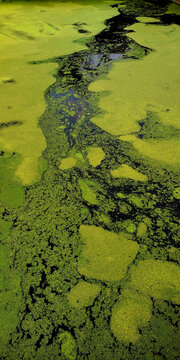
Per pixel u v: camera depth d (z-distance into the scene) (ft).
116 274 5.63
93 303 5.24
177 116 10.09
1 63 14.44
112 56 14.89
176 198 7.21
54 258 5.95
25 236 6.40
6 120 10.16
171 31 17.75
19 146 9.00
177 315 5.02
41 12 22.58
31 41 17.22
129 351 4.65
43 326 4.99
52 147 8.98
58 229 6.52
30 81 12.73
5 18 21.42
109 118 10.21
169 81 12.30
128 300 5.24
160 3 23.82
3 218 6.81
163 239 6.27
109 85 12.26
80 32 18.33
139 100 11.10
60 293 5.41
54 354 4.67
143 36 17.22
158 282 5.47
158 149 8.72
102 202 7.18
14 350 4.74
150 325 4.92
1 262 5.92
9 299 5.34
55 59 14.85
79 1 25.22
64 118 10.30
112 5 23.67
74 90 12.02
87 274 5.66
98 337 4.82
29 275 5.69
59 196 7.34
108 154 8.67
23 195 7.39
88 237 6.33
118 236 6.35
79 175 7.98
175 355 4.58
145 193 7.38
